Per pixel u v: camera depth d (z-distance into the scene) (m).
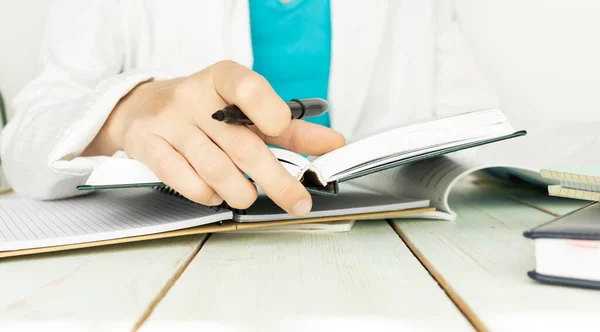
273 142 0.61
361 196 0.74
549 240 0.38
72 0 1.14
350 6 1.26
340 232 0.63
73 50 1.08
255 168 0.50
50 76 1.01
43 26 1.50
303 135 0.59
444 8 1.44
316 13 1.26
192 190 0.52
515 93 1.57
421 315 0.34
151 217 0.62
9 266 0.50
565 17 1.50
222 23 1.21
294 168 0.52
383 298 0.38
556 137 0.90
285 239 0.60
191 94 0.53
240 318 0.35
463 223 0.67
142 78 0.72
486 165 0.68
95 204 0.78
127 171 0.54
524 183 0.93
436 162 0.76
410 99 1.38
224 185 0.51
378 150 0.54
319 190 0.54
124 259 0.52
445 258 0.49
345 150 0.54
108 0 1.16
